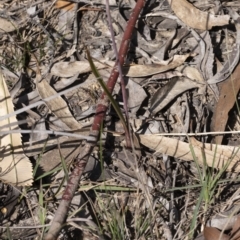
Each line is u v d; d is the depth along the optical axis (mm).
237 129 822
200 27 855
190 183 792
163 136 802
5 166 767
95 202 776
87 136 749
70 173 787
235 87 822
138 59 846
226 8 870
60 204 721
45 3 872
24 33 858
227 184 787
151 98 818
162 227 765
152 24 867
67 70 834
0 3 874
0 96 783
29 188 779
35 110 818
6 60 842
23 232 760
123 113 815
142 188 774
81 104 825
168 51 853
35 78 834
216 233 748
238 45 839
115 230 737
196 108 824
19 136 772
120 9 869
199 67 834
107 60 835
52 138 800
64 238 755
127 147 795
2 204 774
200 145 798
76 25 857
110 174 791
